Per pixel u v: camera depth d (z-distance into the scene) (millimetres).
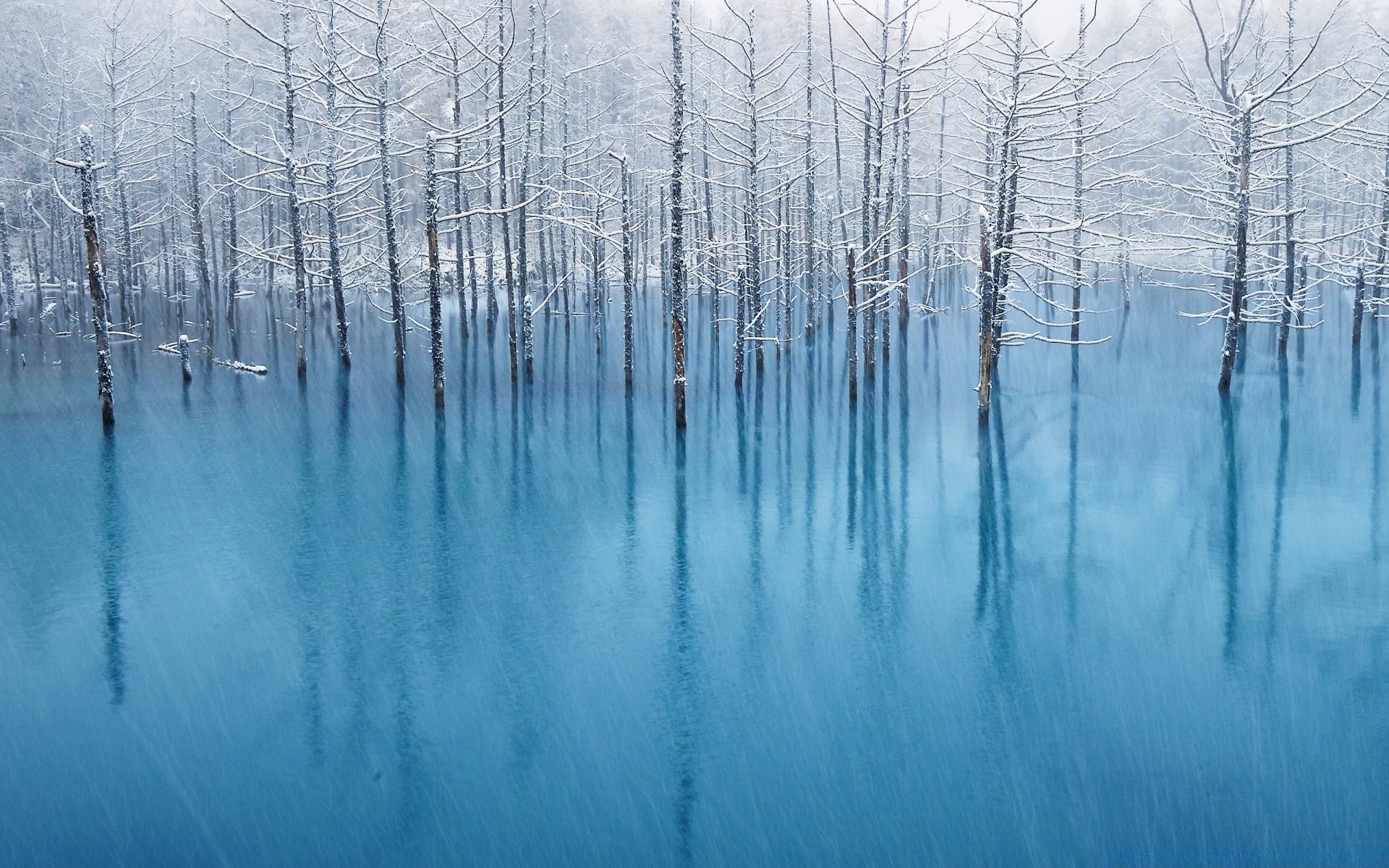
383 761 8008
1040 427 21000
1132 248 31156
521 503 15758
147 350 32125
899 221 35844
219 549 13273
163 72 46281
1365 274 32938
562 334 37906
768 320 40844
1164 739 8320
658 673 9656
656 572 12602
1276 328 35531
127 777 7750
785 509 15469
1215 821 7172
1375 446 18688
